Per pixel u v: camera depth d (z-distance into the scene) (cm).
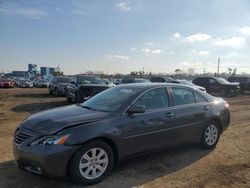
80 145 441
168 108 575
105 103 547
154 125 540
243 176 495
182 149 652
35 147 430
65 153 430
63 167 433
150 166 539
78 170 443
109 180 474
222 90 2470
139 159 578
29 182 457
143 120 524
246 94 2880
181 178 484
